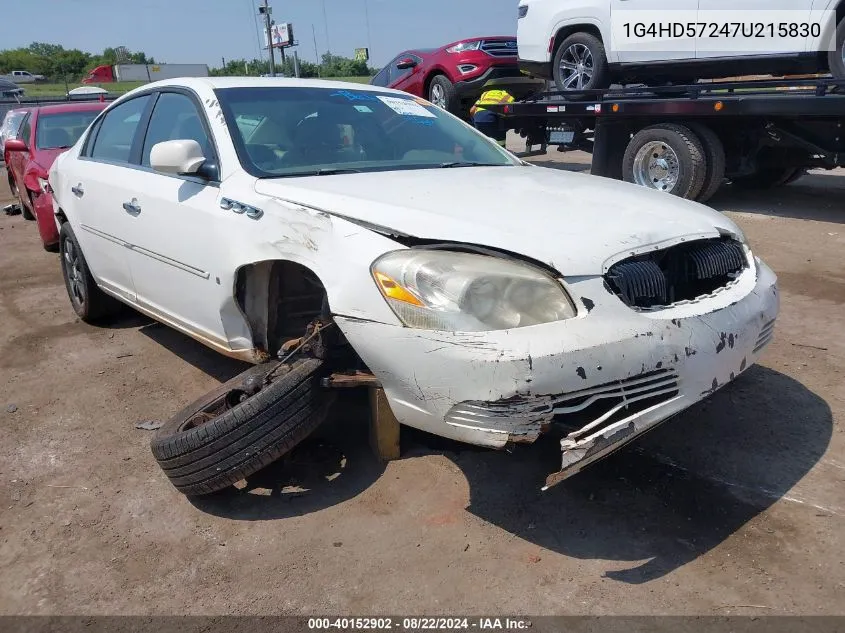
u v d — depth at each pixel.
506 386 2.26
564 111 8.83
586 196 2.99
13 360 4.64
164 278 3.66
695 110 7.38
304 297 3.27
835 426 3.37
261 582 2.51
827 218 7.59
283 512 2.89
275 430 2.74
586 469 3.08
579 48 8.91
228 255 3.08
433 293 2.38
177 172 3.25
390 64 13.72
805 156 8.04
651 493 2.90
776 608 2.28
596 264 2.42
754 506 2.80
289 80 3.99
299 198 2.88
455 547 2.63
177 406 3.89
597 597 2.36
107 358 4.60
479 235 2.46
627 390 2.38
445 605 2.36
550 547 2.61
